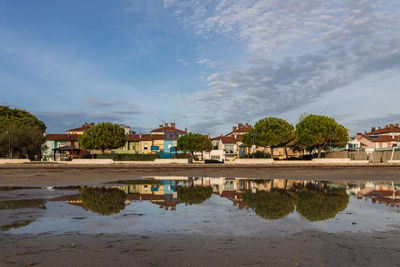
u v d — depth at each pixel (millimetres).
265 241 5203
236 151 83688
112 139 57250
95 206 8914
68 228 6121
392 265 4086
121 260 4246
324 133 54562
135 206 8945
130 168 35219
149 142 78375
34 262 4148
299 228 6137
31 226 6285
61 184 16219
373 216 7395
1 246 4875
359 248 4816
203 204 9344
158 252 4605
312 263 4148
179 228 6133
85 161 47938
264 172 28438
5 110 61031
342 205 9117
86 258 4324
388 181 18516
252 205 9148
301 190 13336
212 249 4762
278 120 56750
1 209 8359
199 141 58219
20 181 18016
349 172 28156
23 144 51969
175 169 33844
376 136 96250
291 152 80312
